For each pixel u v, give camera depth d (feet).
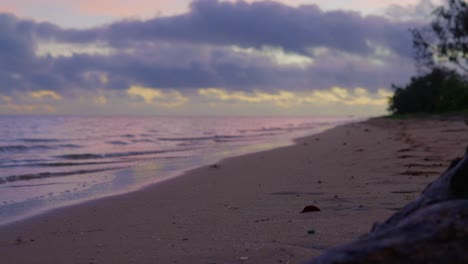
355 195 25.93
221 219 21.86
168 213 24.79
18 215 26.76
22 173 48.21
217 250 16.02
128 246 17.61
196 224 21.11
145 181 41.47
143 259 15.61
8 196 34.09
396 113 296.71
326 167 43.27
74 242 19.10
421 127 117.80
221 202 27.37
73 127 189.98
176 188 35.83
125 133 147.33
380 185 29.07
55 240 19.81
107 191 36.01
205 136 131.64
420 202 9.25
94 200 31.42
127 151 79.30
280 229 18.39
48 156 69.72
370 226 17.79
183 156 69.05
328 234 16.99
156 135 137.18
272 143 95.81
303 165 47.21
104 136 127.95
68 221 24.39
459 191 8.87
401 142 70.13
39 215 26.48
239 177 40.68
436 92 236.43
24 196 34.09
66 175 47.19
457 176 9.03
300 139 103.71
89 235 20.42
